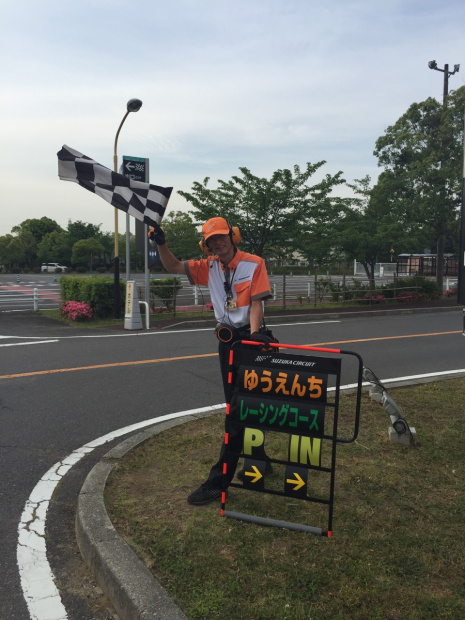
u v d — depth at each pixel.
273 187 15.06
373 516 2.86
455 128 19.80
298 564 2.38
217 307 3.04
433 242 21.42
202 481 3.31
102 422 4.79
